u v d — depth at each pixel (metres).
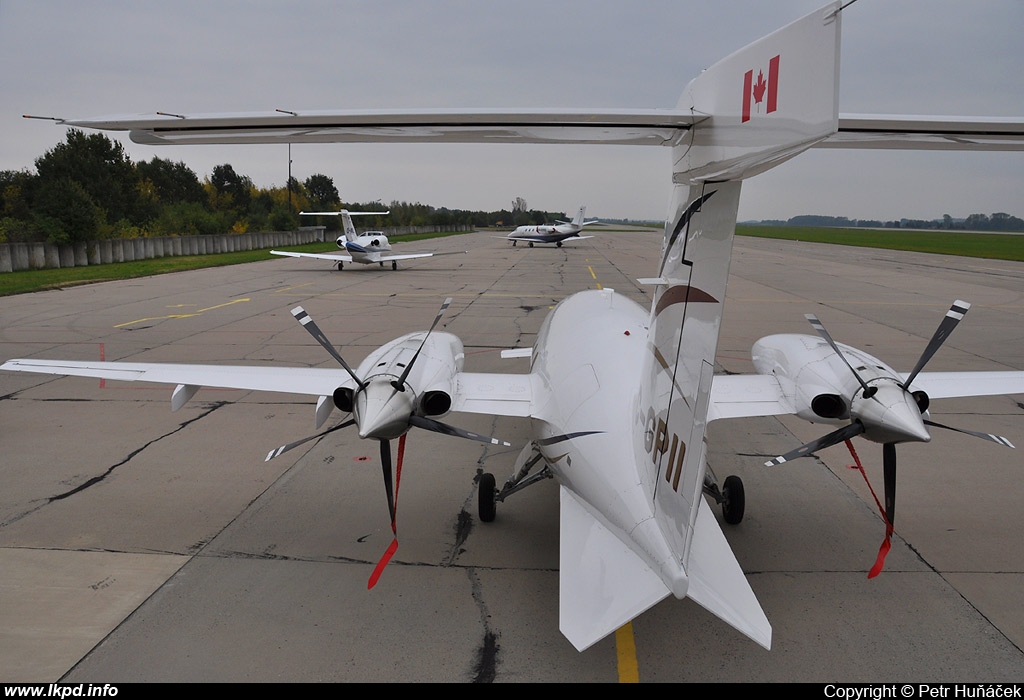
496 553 6.97
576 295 9.96
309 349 16.92
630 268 41.78
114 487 8.63
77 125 3.85
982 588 6.27
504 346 17.52
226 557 6.83
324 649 5.32
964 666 5.14
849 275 37.97
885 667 5.12
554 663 5.16
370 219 107.00
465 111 3.77
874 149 4.22
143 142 4.19
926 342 18.06
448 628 5.62
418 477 9.05
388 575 6.50
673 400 4.86
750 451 10.07
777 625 5.67
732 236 4.24
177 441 10.48
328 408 7.56
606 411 6.04
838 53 2.57
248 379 7.63
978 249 68.69
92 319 21.55
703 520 5.32
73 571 6.52
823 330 6.44
